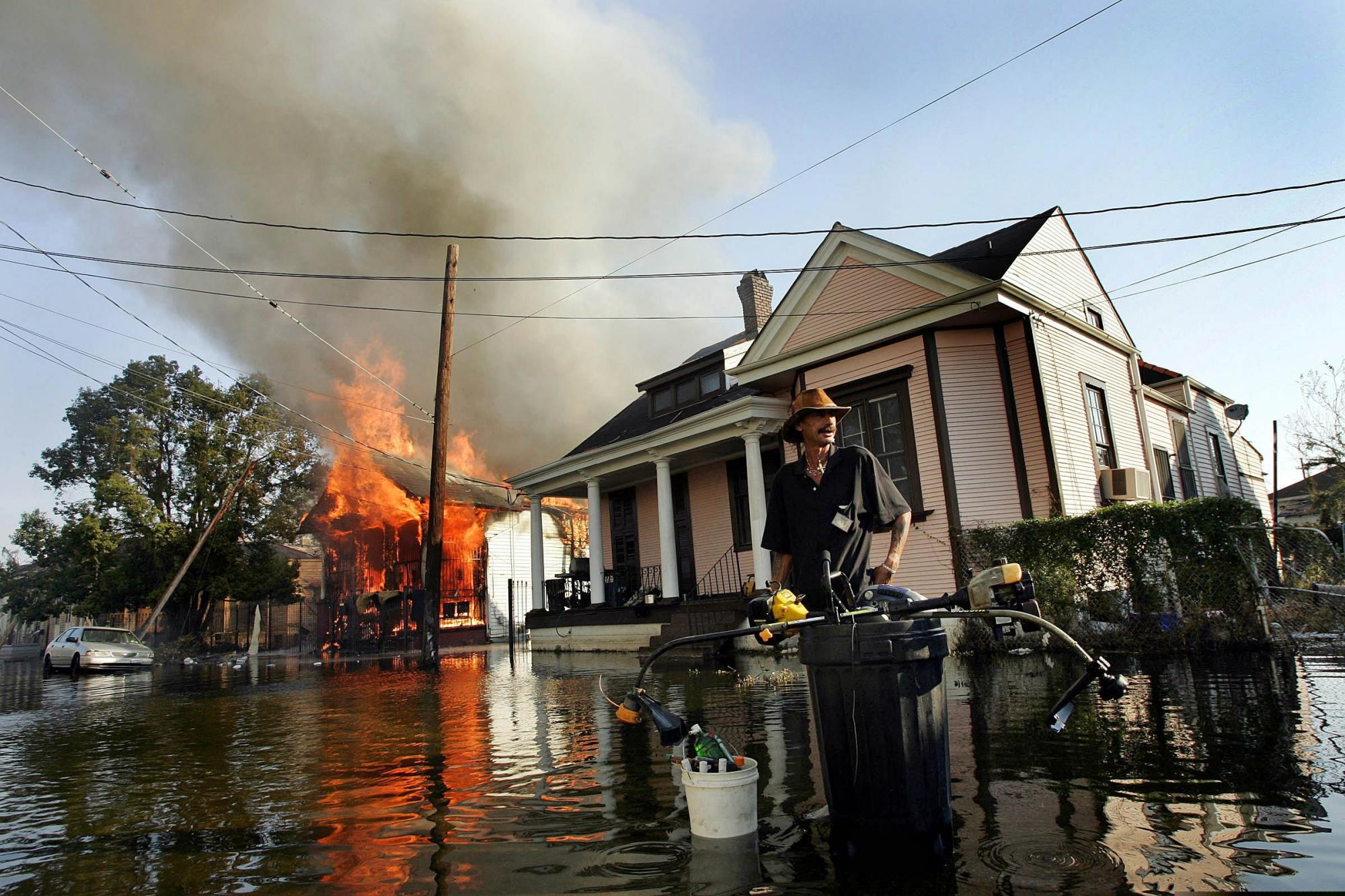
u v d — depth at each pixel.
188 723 7.81
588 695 8.13
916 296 12.23
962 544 9.95
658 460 15.96
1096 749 3.93
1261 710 4.75
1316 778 3.18
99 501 27.47
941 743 2.80
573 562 20.42
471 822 3.32
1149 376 18.14
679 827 3.04
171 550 27.44
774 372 13.88
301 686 11.68
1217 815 2.77
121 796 4.31
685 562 17.78
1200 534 8.07
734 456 16.77
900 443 12.18
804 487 3.33
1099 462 12.76
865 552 3.24
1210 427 20.08
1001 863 2.39
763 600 3.08
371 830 3.29
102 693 12.77
